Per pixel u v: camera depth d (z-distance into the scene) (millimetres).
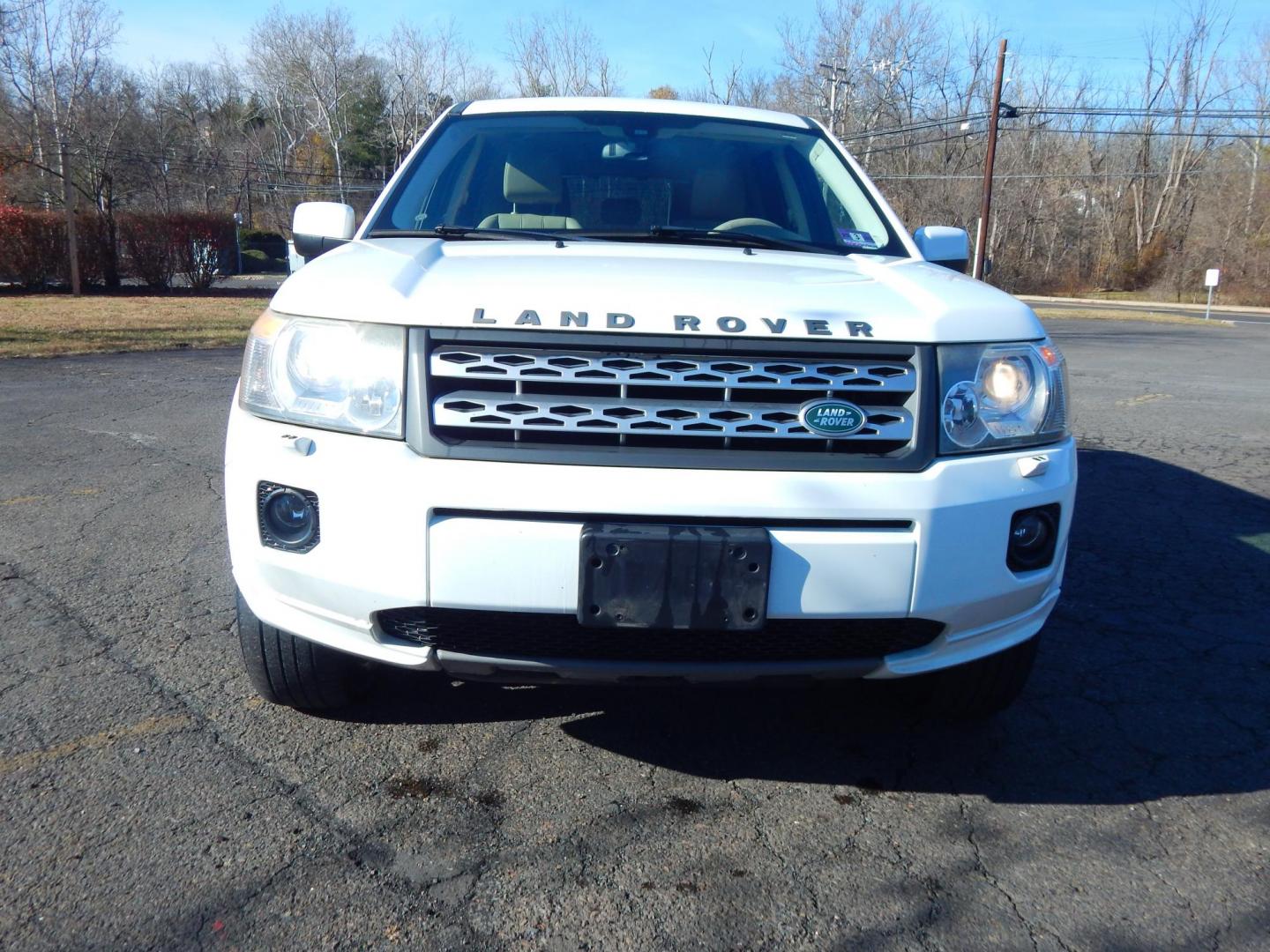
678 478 2189
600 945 2053
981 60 52719
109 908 2104
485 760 2771
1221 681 3479
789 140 3932
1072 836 2506
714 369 2244
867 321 2334
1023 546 2480
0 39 33375
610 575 2168
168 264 30203
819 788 2697
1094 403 10914
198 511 5125
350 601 2311
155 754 2727
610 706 3119
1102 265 61562
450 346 2246
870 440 2285
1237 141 55406
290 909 2125
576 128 3832
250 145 68000
